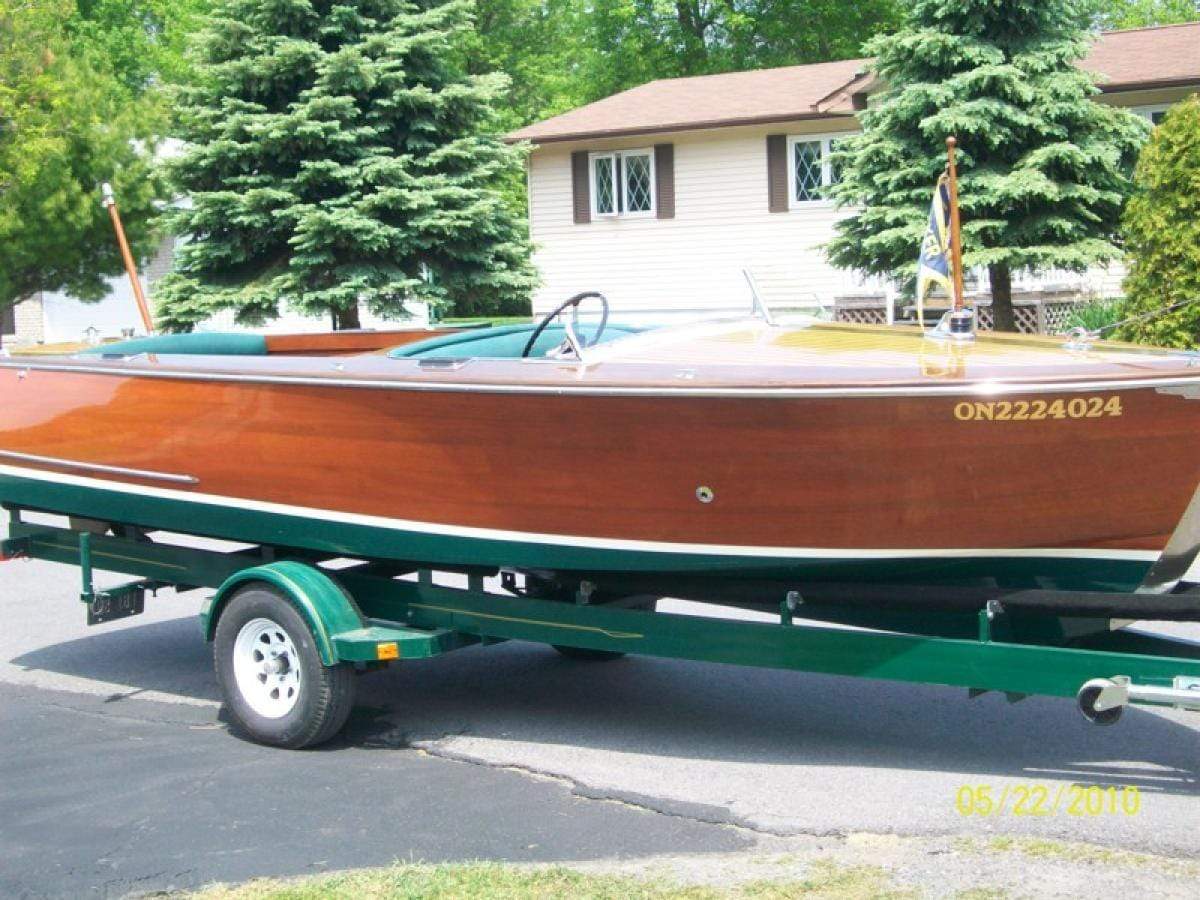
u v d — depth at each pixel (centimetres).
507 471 546
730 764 541
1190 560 502
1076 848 437
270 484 607
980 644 484
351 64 1583
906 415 476
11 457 702
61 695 677
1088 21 1622
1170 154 1229
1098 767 523
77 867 446
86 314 3020
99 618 692
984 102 1488
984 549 505
